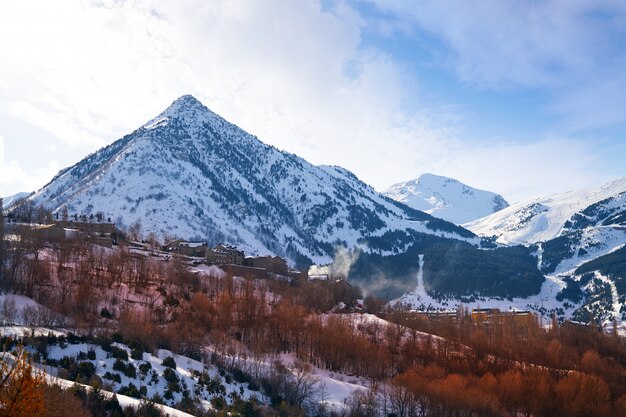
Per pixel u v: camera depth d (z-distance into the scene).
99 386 84.56
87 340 111.38
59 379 82.44
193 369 114.31
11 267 150.50
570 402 134.00
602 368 169.25
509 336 190.75
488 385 138.00
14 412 32.97
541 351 177.12
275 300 194.88
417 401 127.00
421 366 152.50
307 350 160.25
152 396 94.88
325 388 132.62
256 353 138.00
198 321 149.88
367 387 140.00
